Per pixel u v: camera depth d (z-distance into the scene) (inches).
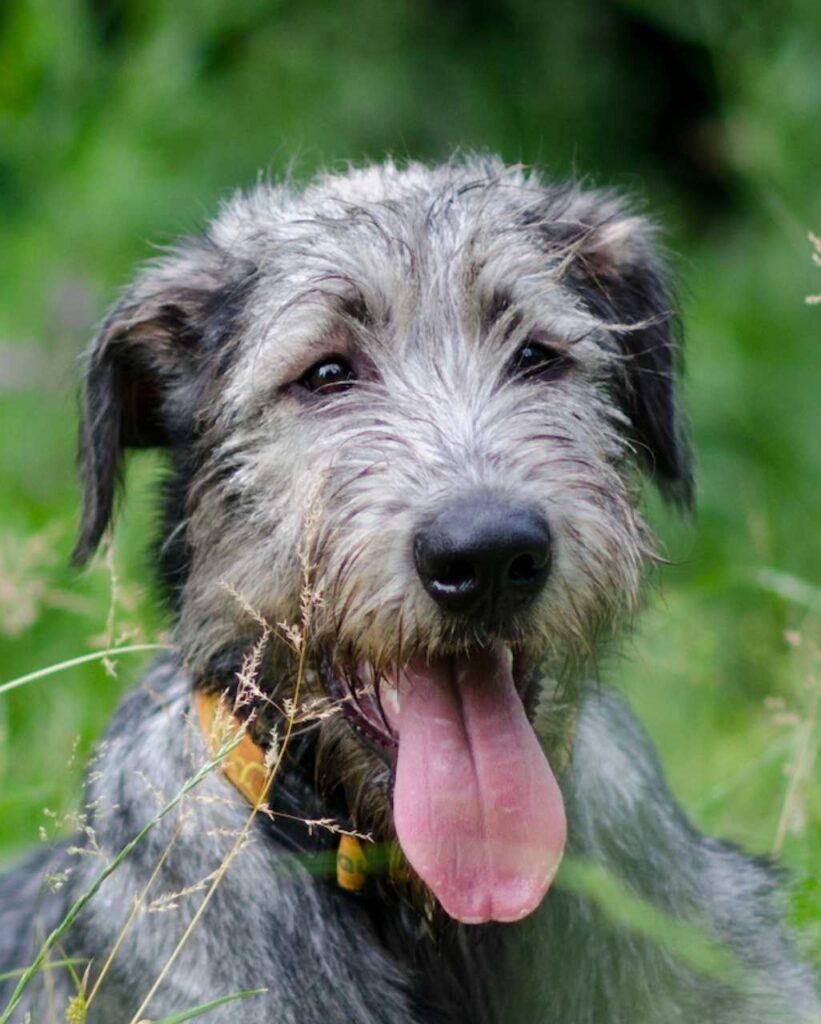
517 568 242.4
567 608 250.4
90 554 309.4
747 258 704.4
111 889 279.0
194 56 751.1
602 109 818.8
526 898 241.1
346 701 265.1
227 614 281.6
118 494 319.3
